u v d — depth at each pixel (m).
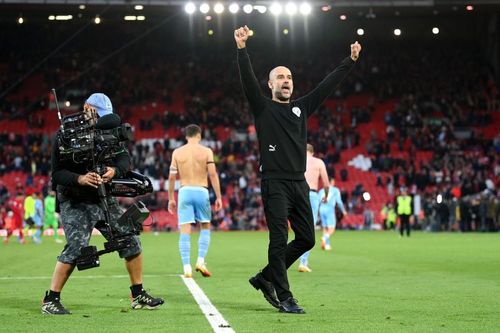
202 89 59.03
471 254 20.44
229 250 23.03
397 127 53.94
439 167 47.69
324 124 54.00
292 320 7.84
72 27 61.09
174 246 25.69
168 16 47.75
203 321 7.77
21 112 55.78
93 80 58.69
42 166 48.56
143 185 8.67
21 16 44.59
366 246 24.89
